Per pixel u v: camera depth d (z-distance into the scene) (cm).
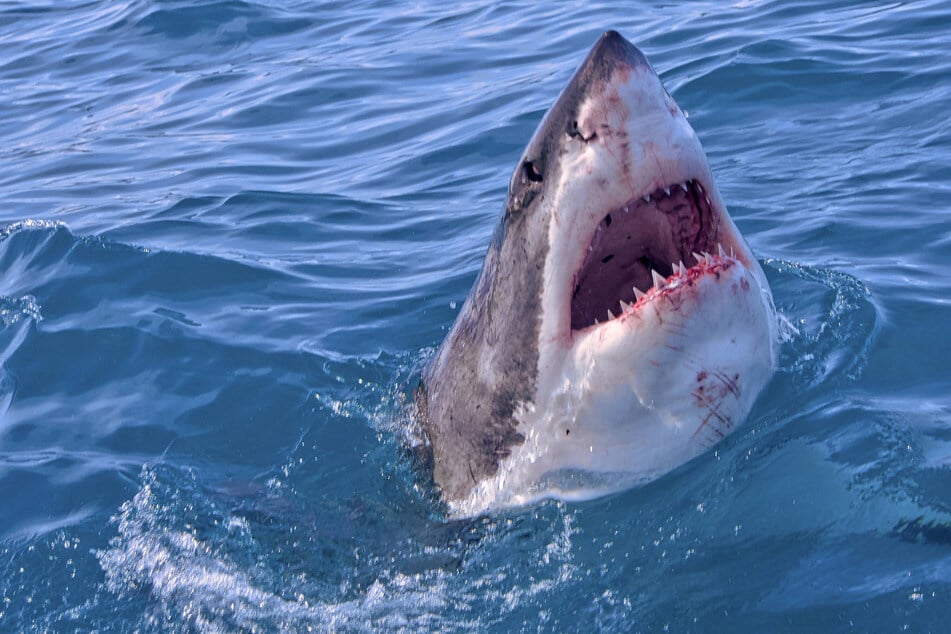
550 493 564
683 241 523
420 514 607
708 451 543
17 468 691
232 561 589
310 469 670
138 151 1367
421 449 629
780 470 536
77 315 880
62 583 586
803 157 1005
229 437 715
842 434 558
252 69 1645
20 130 1544
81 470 684
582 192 504
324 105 1434
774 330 567
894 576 474
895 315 686
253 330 835
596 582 520
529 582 534
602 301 555
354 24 1800
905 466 532
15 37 2022
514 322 547
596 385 524
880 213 861
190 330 839
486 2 1811
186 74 1683
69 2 2236
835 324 675
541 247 525
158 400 760
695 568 509
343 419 711
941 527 494
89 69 1783
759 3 1485
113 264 954
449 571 556
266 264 958
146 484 666
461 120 1277
